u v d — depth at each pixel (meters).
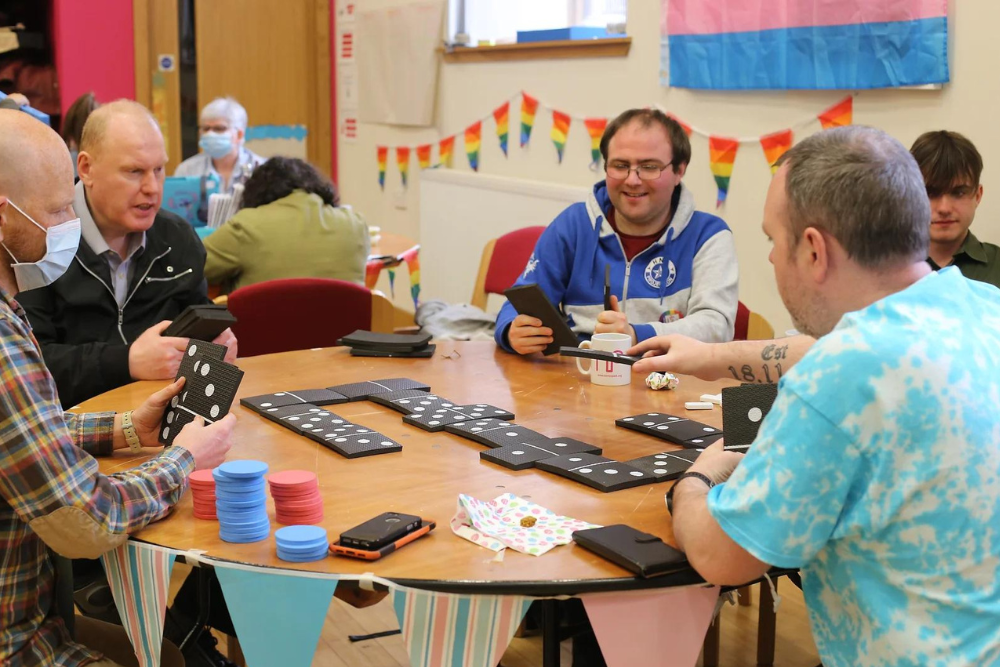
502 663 2.40
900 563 1.11
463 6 5.26
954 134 2.55
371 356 2.43
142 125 2.38
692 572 1.23
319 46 6.41
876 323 1.11
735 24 3.51
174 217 2.64
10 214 1.39
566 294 2.69
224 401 1.57
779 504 1.10
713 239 2.59
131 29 5.80
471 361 2.39
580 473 1.54
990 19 2.77
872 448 1.08
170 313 2.59
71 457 1.30
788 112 3.41
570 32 4.45
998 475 1.09
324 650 2.49
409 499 1.46
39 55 5.82
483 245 5.01
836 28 3.14
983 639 1.09
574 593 1.20
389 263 4.10
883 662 1.13
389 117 5.92
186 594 1.83
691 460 1.62
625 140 2.48
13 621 1.37
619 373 2.16
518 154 4.89
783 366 1.71
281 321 2.79
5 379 1.27
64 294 2.42
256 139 6.37
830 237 1.18
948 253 2.65
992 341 1.14
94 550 1.32
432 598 1.21
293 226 3.46
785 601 2.79
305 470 1.52
